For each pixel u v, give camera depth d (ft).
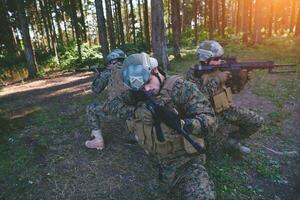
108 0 63.00
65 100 25.38
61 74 46.73
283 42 58.44
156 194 11.13
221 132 13.48
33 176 12.46
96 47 72.54
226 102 11.97
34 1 92.02
